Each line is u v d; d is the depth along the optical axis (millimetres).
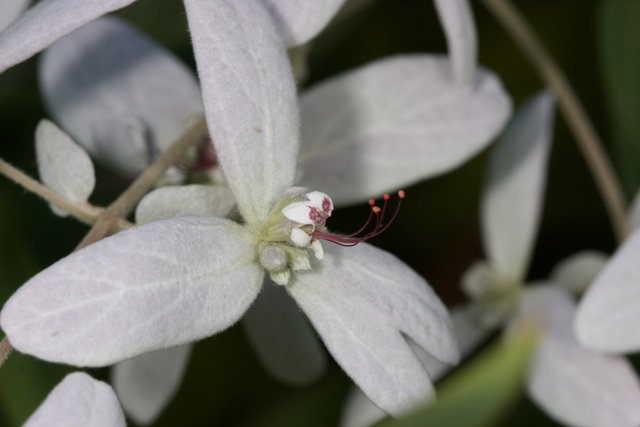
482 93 199
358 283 171
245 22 169
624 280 182
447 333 172
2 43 169
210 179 191
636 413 195
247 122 168
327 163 197
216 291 163
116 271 156
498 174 210
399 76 199
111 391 155
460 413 158
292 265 169
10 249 202
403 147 197
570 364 199
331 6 181
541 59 210
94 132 200
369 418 206
